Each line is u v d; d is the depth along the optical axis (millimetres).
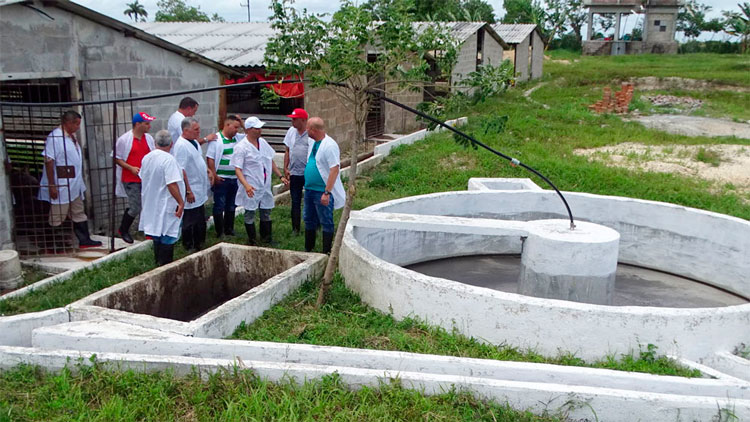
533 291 6875
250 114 15102
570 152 15164
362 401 4258
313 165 7305
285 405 4148
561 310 5328
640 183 12266
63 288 6516
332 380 4410
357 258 6617
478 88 6199
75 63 8234
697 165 14344
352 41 5660
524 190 9719
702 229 8516
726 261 8258
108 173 8828
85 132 8422
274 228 8914
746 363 5246
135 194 7922
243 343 4859
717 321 5414
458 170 13133
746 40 49000
